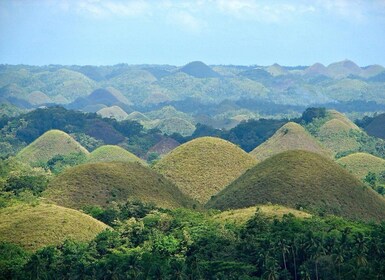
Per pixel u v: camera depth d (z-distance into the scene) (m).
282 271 181.38
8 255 195.38
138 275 176.38
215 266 183.38
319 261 180.88
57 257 190.50
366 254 181.25
